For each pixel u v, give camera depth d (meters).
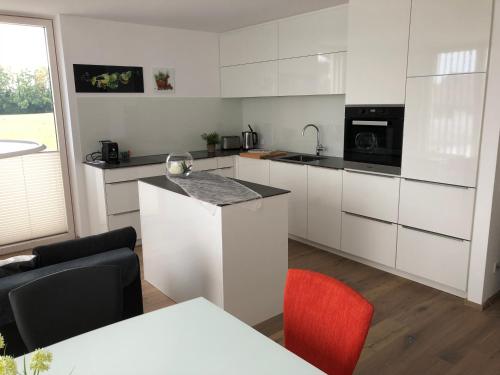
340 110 4.61
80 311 1.77
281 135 5.40
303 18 4.35
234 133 5.91
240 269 2.79
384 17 3.39
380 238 3.70
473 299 3.15
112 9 4.08
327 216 4.14
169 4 3.92
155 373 1.33
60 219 4.84
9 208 4.47
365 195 3.74
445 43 3.02
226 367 1.35
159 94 5.11
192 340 1.50
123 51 4.75
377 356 2.58
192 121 5.47
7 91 4.30
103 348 1.46
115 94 4.77
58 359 1.40
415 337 2.77
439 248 3.28
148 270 3.65
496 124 2.82
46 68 4.50
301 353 1.68
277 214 2.93
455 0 2.92
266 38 4.82
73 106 4.50
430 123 3.18
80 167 4.65
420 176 3.30
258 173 4.93
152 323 1.62
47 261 2.33
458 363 2.51
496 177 2.92
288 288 1.72
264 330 2.90
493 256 3.12
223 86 5.60
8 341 2.09
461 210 3.10
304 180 4.32
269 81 4.89
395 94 3.41
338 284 1.58
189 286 3.09
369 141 3.72
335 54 4.08
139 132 5.03
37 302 1.67
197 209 2.82
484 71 2.82
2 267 2.22
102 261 2.36
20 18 4.23
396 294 3.36
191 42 5.27
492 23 2.76
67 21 4.32
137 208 4.57
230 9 4.14
